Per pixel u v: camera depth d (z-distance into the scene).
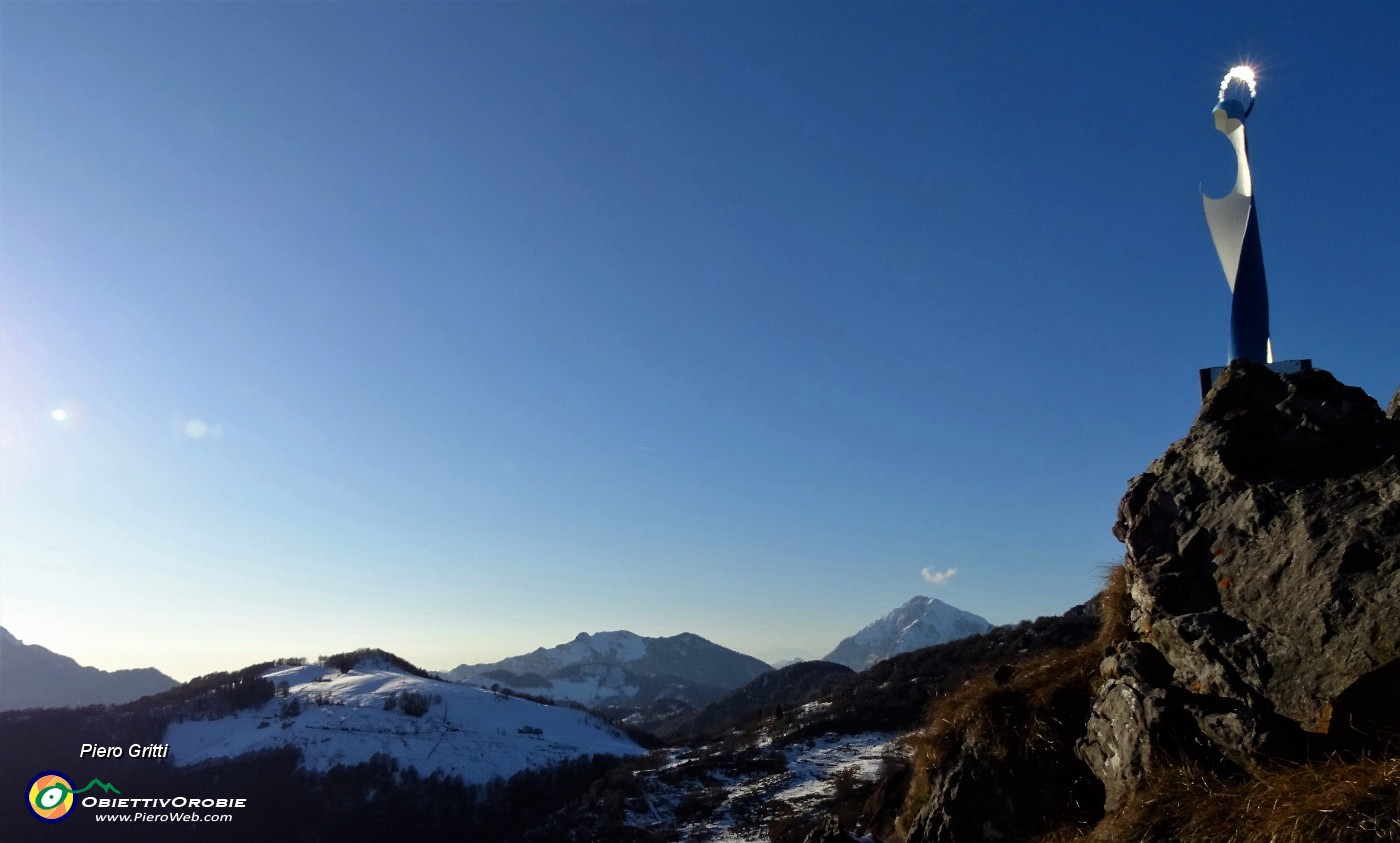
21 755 104.31
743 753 89.50
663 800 76.75
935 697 12.60
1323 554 7.81
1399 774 5.96
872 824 16.80
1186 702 7.91
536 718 184.75
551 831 74.69
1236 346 11.09
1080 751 9.11
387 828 108.88
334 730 144.88
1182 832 6.93
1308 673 7.35
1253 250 11.30
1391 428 8.63
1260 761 7.02
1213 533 9.00
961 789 9.99
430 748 142.50
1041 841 8.84
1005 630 97.06
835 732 89.12
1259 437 9.26
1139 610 9.84
